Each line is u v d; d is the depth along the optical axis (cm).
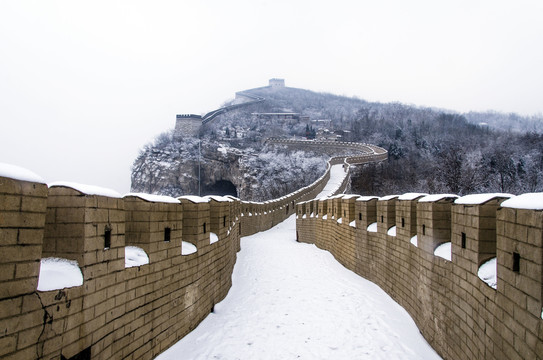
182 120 12625
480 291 634
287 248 2512
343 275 1625
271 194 9275
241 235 3080
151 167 10356
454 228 758
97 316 590
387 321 1026
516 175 4962
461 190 4762
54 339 499
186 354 835
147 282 750
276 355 845
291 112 17650
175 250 877
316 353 852
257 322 1058
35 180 467
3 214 426
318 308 1169
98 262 592
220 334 966
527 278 484
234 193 10994
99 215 595
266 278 1609
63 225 564
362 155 8794
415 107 18175
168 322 842
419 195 1054
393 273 1215
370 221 1512
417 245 988
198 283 1027
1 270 425
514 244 520
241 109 17062
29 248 459
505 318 544
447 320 783
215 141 11419
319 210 2559
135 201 765
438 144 10075
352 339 923
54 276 518
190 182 10181
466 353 689
